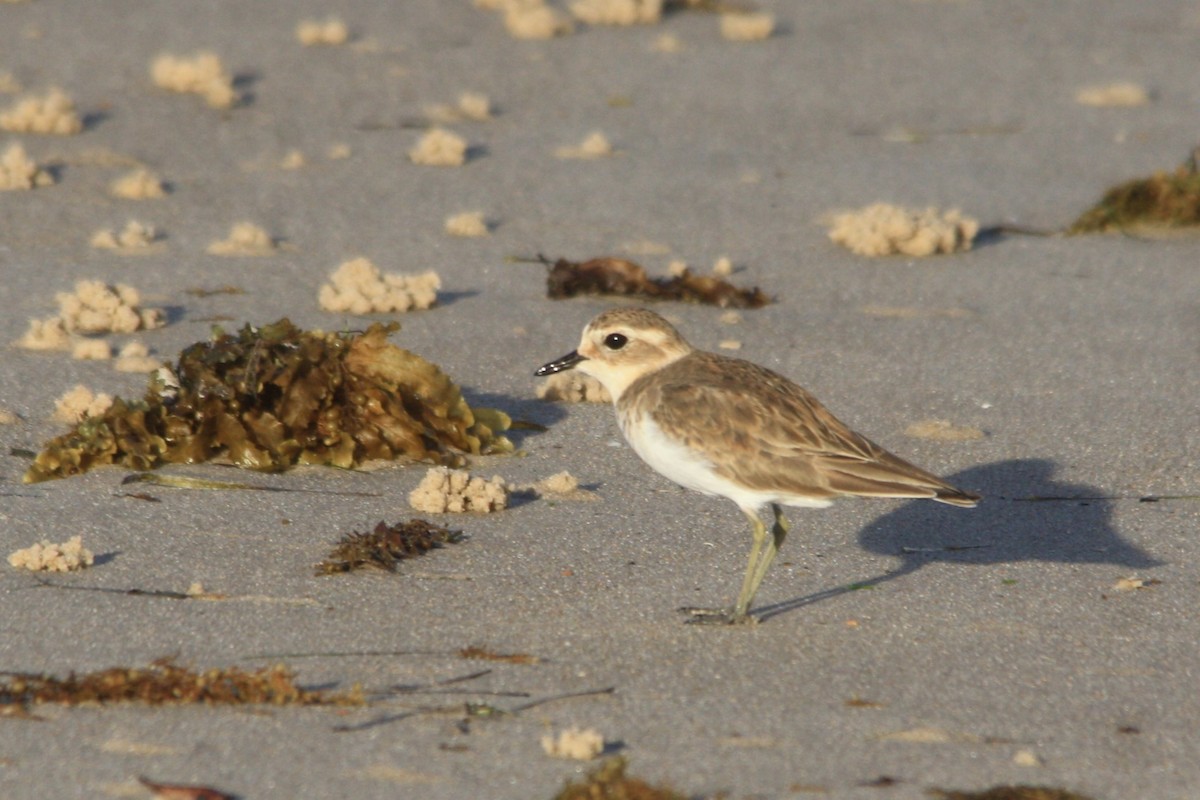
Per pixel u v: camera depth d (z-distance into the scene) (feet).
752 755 28.02
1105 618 34.96
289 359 43.65
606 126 82.12
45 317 54.03
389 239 64.90
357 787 26.27
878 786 26.94
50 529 37.73
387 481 42.34
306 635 32.63
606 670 31.58
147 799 25.72
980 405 48.70
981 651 33.12
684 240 65.92
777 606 35.45
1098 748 28.84
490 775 26.84
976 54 97.86
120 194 68.85
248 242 62.85
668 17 102.68
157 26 93.86
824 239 66.64
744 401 34.60
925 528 40.42
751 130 82.33
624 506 41.19
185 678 29.45
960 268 63.57
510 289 59.36
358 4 100.78
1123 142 81.46
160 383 43.98
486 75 89.15
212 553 36.83
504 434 46.16
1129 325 56.49
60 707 28.68
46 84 82.43
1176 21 107.34
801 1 108.58
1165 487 42.88
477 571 36.47
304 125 79.82
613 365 37.35
